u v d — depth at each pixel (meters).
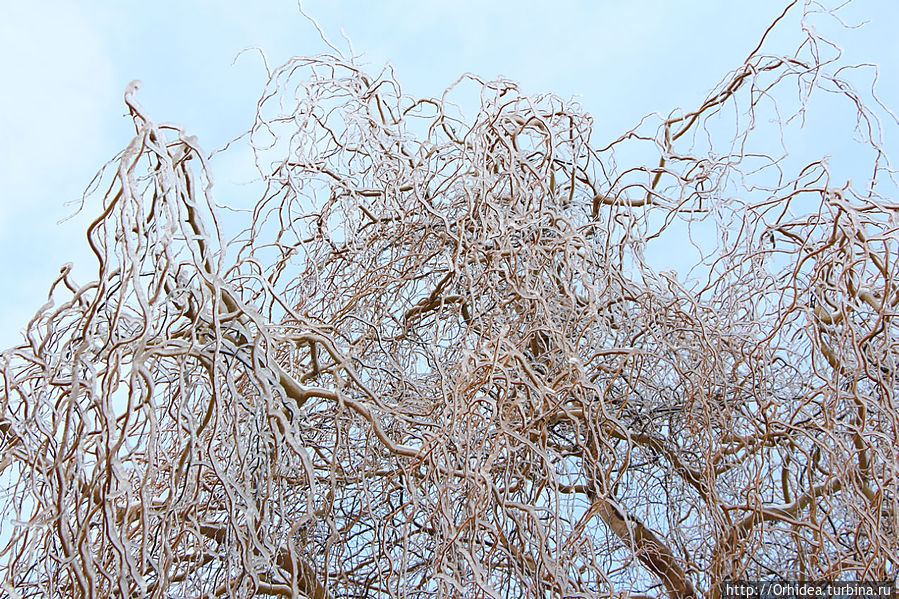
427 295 3.30
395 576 2.66
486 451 2.69
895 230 2.54
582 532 2.46
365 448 2.72
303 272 3.27
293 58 3.13
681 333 2.98
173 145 2.12
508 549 2.45
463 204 3.17
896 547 2.39
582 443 2.70
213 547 2.71
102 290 2.05
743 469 2.75
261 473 2.37
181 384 2.33
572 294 2.81
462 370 2.31
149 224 2.14
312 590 2.63
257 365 2.27
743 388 2.87
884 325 2.49
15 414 2.44
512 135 3.08
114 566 2.20
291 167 3.16
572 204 3.39
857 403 2.51
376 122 3.20
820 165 2.87
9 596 2.15
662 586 2.75
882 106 3.06
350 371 2.57
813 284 2.66
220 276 2.25
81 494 2.12
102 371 2.30
